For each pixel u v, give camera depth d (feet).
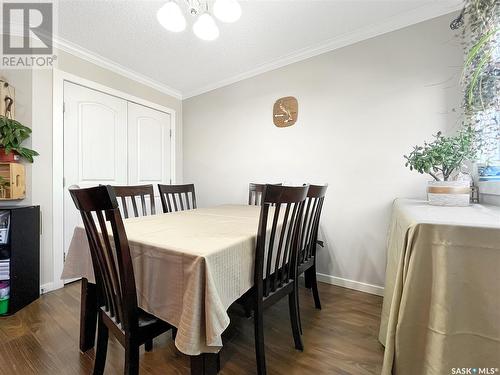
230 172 9.59
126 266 2.75
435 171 4.67
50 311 5.55
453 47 5.40
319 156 7.34
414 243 2.50
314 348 4.31
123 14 5.84
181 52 7.59
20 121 6.21
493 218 2.72
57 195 6.84
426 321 2.48
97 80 7.95
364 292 6.58
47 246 6.62
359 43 6.60
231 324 5.06
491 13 3.47
